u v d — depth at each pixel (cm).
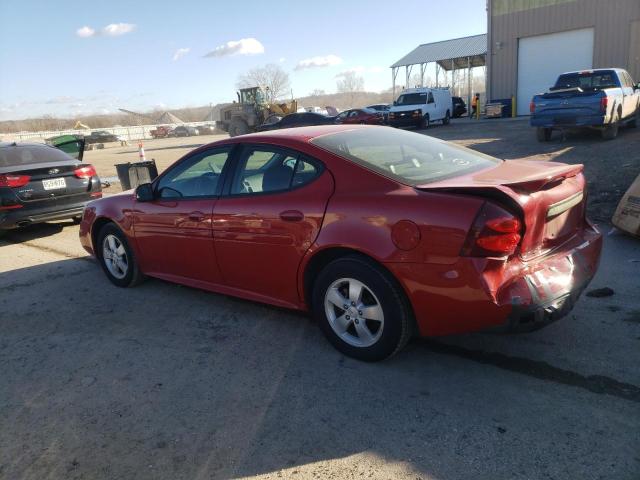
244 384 338
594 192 779
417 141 411
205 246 427
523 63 2694
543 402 294
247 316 446
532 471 242
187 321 445
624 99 1371
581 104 1259
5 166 793
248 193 395
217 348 391
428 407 298
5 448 291
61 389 349
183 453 275
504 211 285
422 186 317
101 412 318
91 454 280
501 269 289
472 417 286
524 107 2747
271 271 385
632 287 445
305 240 353
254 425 294
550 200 310
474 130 2102
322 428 287
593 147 1193
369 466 255
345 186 341
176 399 326
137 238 495
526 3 2608
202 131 6631
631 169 884
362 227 323
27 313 490
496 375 325
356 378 334
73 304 504
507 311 288
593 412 282
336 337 361
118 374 363
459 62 4572
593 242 354
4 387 357
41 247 761
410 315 328
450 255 292
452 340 374
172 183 461
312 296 374
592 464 244
